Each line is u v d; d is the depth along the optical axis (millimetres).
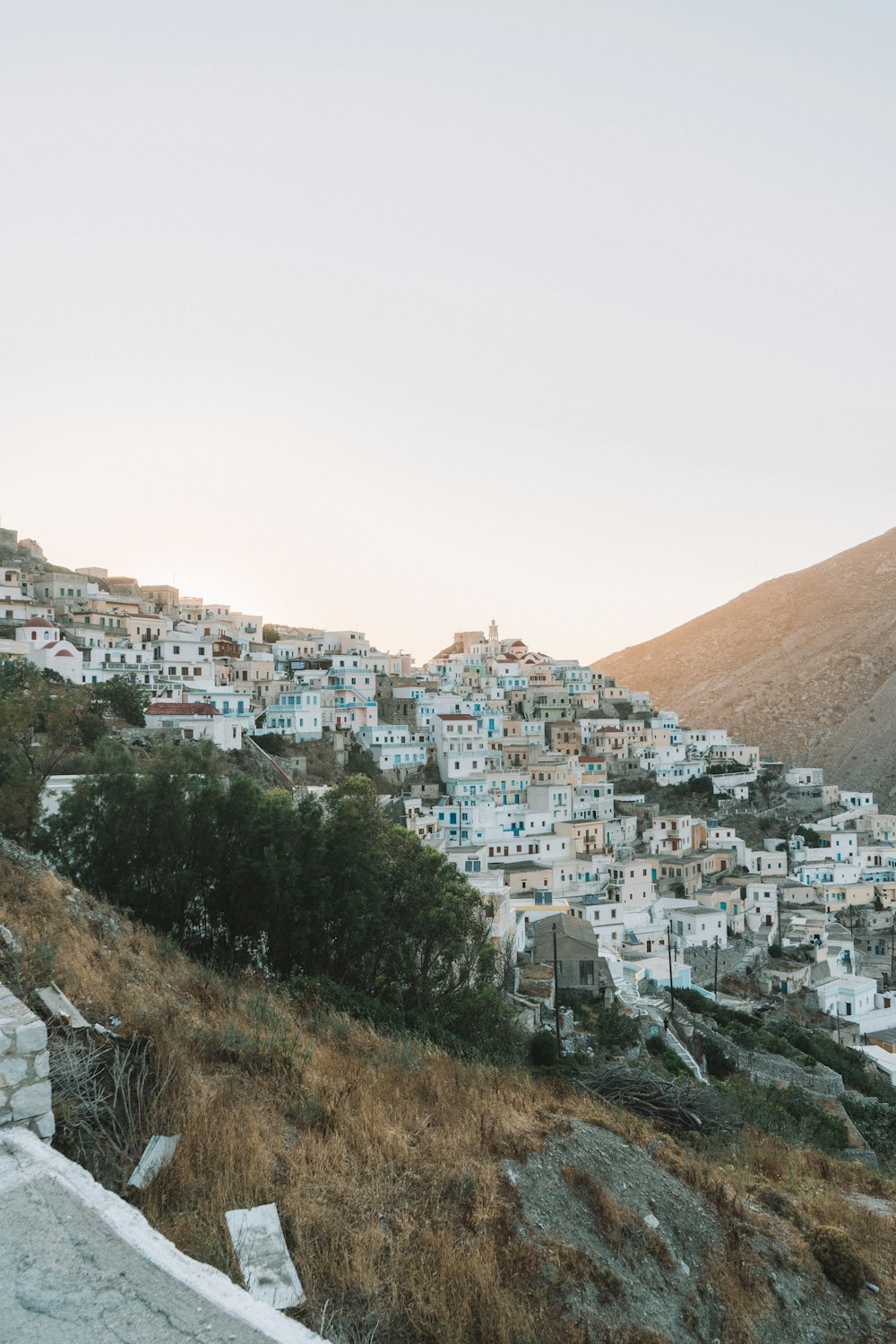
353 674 143625
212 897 33406
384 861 36531
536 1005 50875
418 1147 14742
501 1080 22016
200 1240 10023
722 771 169875
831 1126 43094
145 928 27688
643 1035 52188
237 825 33812
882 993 99812
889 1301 17484
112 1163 11141
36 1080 10031
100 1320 6836
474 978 39156
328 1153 13477
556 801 123250
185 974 22641
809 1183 23422
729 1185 19547
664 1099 26547
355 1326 10180
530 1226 13773
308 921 32219
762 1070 56062
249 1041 16406
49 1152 9078
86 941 19703
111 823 32906
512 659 194125
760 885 114250
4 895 21641
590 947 61281
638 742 170125
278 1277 10172
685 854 127188
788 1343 14914
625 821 131625
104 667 109500
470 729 131875
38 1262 7359
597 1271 13406
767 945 107250
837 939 111500
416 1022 29625
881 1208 22688
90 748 70250
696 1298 14695
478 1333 10961
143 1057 13242
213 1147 12016
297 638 183625
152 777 33625
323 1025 22500
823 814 161500
